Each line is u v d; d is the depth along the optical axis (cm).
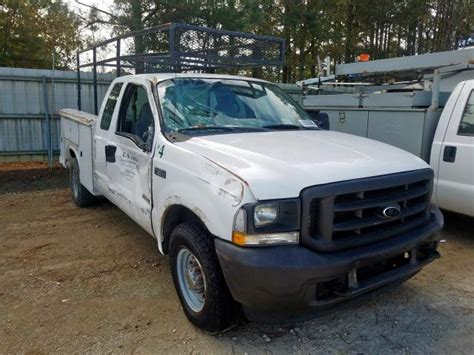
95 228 548
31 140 929
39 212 625
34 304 351
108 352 288
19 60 1659
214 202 267
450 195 495
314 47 2398
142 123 398
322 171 266
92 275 407
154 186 347
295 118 422
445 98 561
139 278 401
